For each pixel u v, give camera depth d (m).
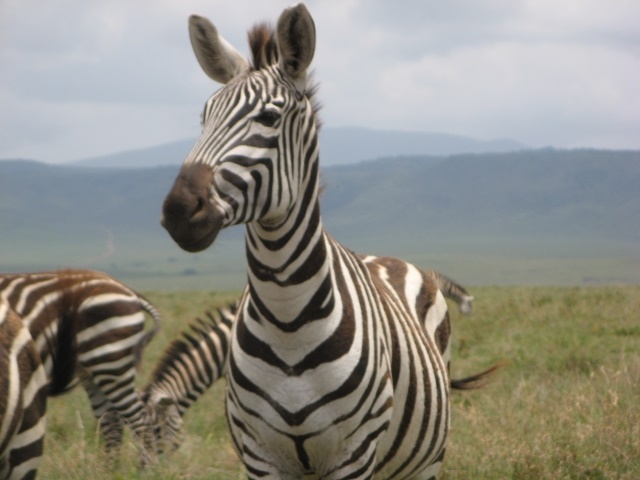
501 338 28.52
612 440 15.38
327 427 9.24
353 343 9.26
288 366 9.16
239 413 9.66
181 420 17.14
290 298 9.00
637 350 24.83
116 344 17.19
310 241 9.03
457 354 27.08
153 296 56.88
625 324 29.75
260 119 8.67
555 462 14.84
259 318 9.20
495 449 15.28
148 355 27.78
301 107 9.01
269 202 8.68
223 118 8.68
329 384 9.14
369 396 9.37
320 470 9.61
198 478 14.55
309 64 8.94
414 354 10.48
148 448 16.36
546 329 29.34
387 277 11.92
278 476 9.61
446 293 14.89
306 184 9.10
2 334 9.53
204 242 8.32
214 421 19.86
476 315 33.81
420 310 11.84
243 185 8.52
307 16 8.79
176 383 17.08
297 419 9.20
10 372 9.34
